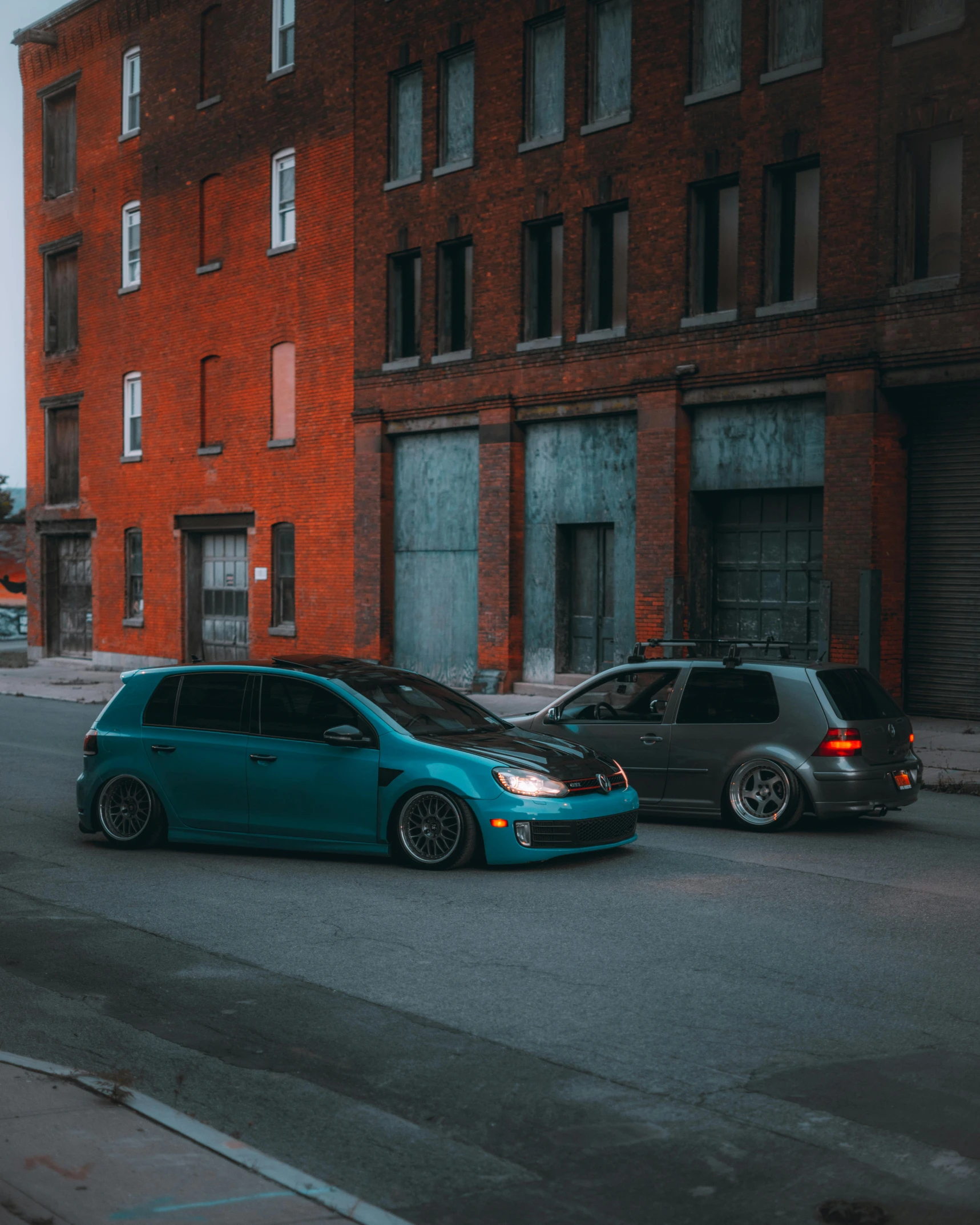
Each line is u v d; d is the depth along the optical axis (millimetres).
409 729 10070
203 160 31375
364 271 26969
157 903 8750
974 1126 4840
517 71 23703
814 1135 4781
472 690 24562
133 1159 4410
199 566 32688
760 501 20875
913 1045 5750
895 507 19125
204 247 31641
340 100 27469
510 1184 4426
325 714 10203
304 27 28328
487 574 24562
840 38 18969
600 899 8672
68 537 37656
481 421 24562
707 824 11805
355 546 27375
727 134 20406
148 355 33438
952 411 18828
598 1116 4996
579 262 22734
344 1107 5121
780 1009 6270
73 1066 5598
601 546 23297
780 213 20109
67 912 8516
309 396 28469
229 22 30547
